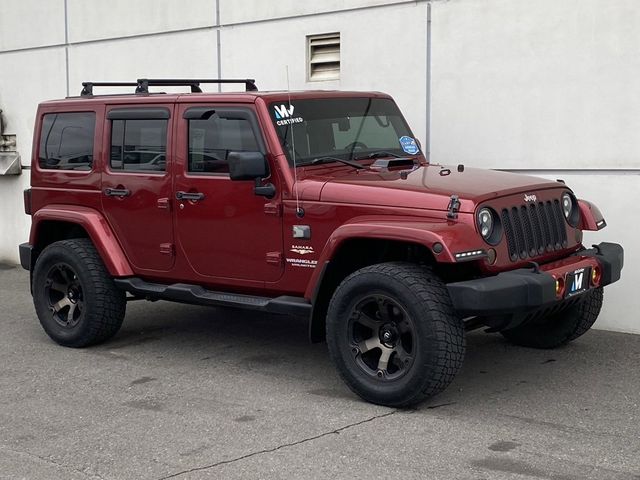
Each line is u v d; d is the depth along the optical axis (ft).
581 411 16.90
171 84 22.97
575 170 23.68
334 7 28.17
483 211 16.74
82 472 14.40
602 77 22.97
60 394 18.78
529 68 24.17
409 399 16.72
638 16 22.25
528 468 14.10
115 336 23.91
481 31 24.97
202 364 20.93
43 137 23.67
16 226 38.50
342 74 28.22
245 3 30.53
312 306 18.25
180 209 20.51
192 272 20.65
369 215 17.54
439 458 14.60
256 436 15.87
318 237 18.30
